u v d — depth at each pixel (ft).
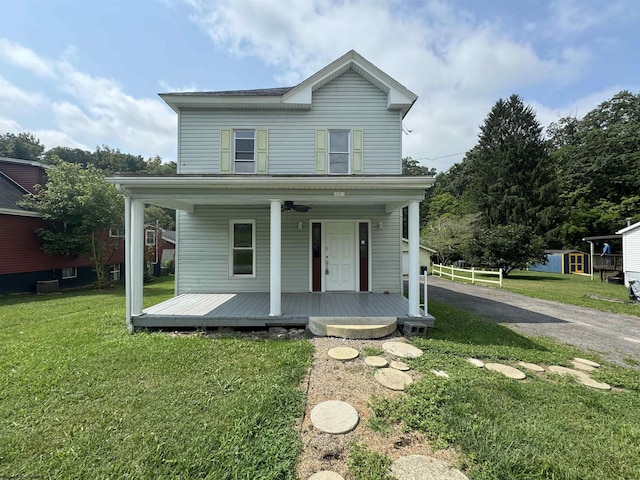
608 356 14.99
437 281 48.96
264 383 10.94
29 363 12.73
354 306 20.84
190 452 7.39
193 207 26.45
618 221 72.43
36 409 9.32
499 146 82.28
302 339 16.17
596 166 78.18
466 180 113.80
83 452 7.47
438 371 12.10
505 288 39.68
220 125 26.55
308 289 26.50
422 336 17.37
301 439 7.97
